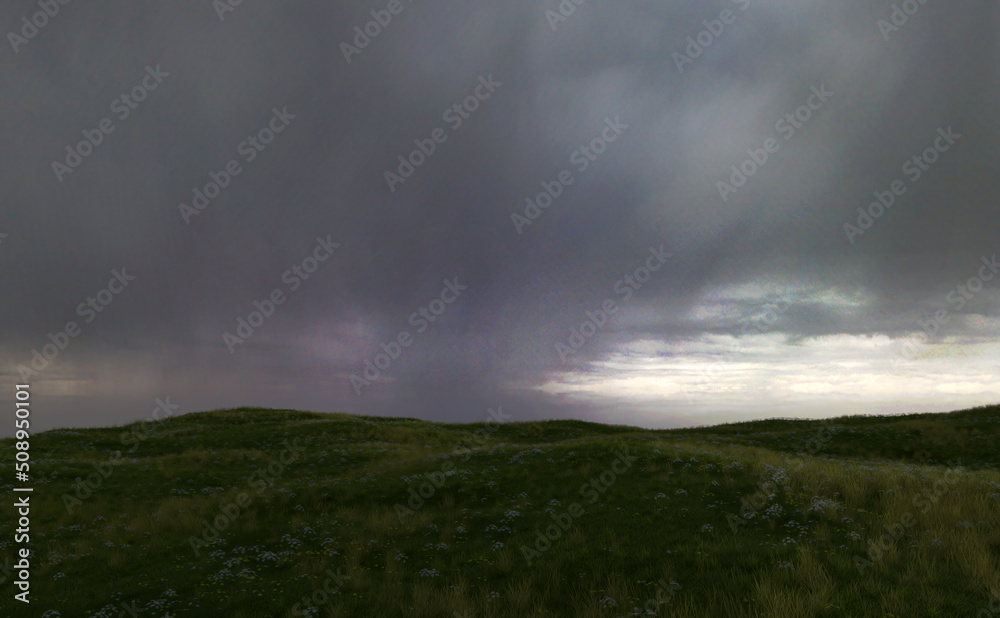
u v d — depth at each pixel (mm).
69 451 38531
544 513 20484
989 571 11867
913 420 46406
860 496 18719
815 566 12734
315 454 39375
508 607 12711
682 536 16531
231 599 14203
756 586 11938
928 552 13570
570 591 13469
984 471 25734
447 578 14961
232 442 45469
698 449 30672
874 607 10625
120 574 16703
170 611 13750
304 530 20125
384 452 40188
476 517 20828
